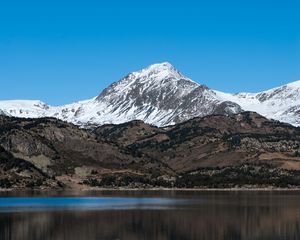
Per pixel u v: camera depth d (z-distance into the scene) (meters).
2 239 151.88
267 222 199.00
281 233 169.62
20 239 151.75
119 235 161.75
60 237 156.12
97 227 179.62
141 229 176.00
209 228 180.25
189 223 194.00
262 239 156.50
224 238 158.25
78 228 176.75
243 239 156.50
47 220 199.38
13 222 192.25
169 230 174.62
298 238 159.12
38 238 153.88
